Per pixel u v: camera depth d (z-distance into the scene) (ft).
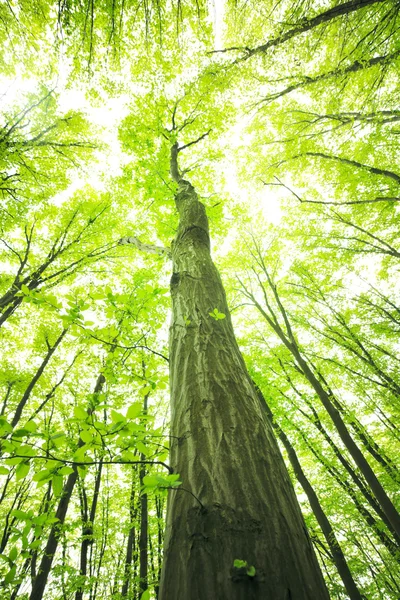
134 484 25.26
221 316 5.95
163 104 25.96
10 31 18.49
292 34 18.69
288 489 3.61
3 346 31.45
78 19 15.17
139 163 20.63
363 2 15.28
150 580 24.03
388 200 25.80
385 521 24.56
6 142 20.83
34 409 35.09
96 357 26.55
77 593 26.58
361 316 32.99
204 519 3.06
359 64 19.57
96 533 25.26
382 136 25.34
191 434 4.11
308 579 2.64
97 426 3.72
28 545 3.43
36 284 23.31
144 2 15.46
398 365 30.60
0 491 33.40
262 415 4.66
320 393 22.43
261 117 30.83
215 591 2.47
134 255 31.32
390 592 27.66
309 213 34.37
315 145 29.96
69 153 27.76
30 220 28.27
